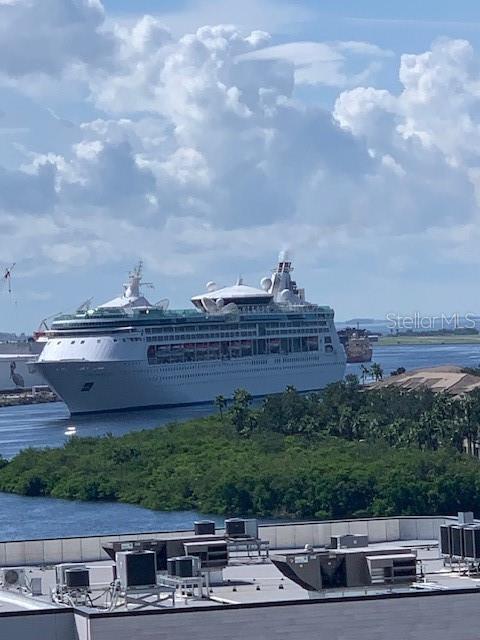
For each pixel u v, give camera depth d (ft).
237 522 405.59
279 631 299.99
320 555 316.19
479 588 311.68
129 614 290.97
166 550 353.92
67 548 413.59
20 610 303.07
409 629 307.37
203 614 295.69
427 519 437.17
